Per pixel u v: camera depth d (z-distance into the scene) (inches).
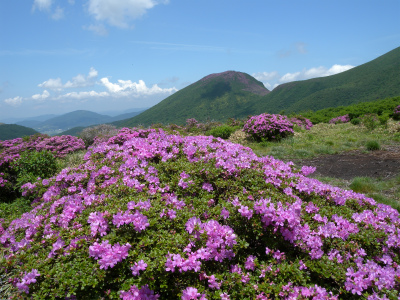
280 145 479.5
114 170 159.9
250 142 534.9
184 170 147.9
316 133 613.9
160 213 110.4
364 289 92.5
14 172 296.8
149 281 88.5
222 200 128.0
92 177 159.5
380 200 207.6
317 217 116.0
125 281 89.8
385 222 119.5
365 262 104.5
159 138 205.9
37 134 559.8
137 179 145.6
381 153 372.5
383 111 759.7
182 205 121.0
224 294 86.8
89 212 120.6
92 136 580.7
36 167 283.6
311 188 140.3
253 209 105.0
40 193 185.9
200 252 92.6
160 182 144.4
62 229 114.7
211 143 197.2
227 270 97.3
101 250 94.0
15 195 277.6
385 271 93.5
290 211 104.9
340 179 281.4
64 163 356.2
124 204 116.0
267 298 86.7
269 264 100.3
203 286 89.7
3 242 139.3
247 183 139.3
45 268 96.1
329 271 94.6
